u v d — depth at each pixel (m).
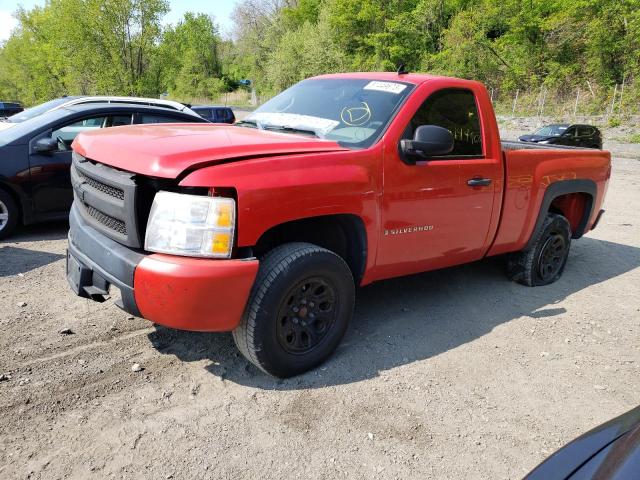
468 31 39.22
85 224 3.24
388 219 3.43
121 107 6.49
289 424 2.76
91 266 3.00
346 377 3.24
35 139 5.77
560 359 3.73
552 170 4.71
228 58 83.12
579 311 4.64
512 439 2.80
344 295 3.27
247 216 2.71
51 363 3.17
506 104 36.81
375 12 44.75
